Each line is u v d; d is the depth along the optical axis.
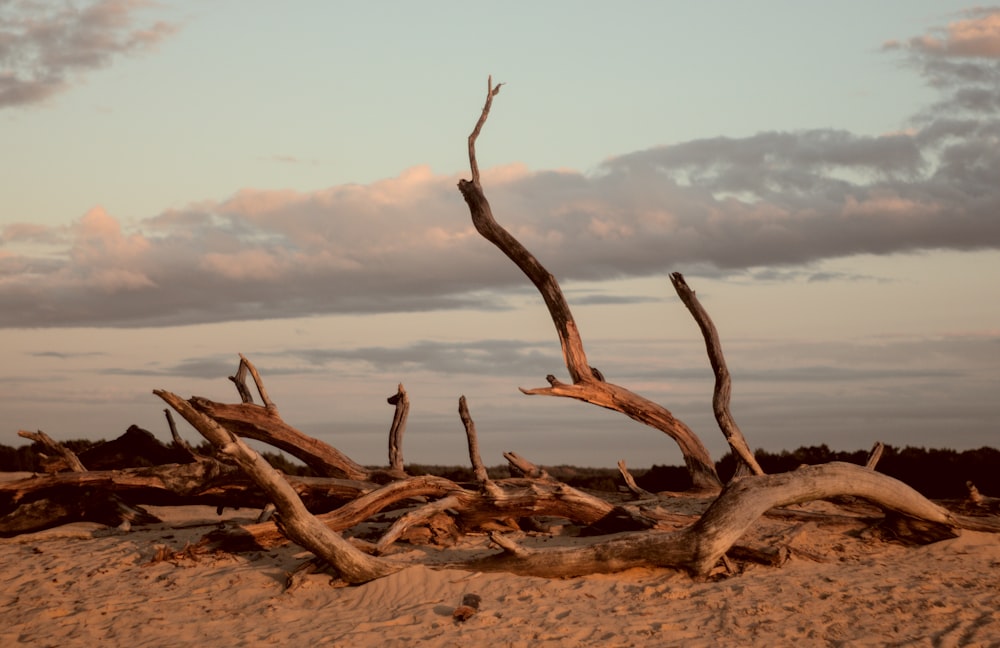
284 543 13.55
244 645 9.44
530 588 11.25
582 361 16.80
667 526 13.70
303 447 16.14
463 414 14.80
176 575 12.28
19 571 12.81
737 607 10.20
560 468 32.56
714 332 16.78
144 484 15.14
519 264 16.89
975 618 9.71
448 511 14.26
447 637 9.48
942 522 13.11
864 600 10.34
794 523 14.00
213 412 16.08
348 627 9.96
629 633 9.47
